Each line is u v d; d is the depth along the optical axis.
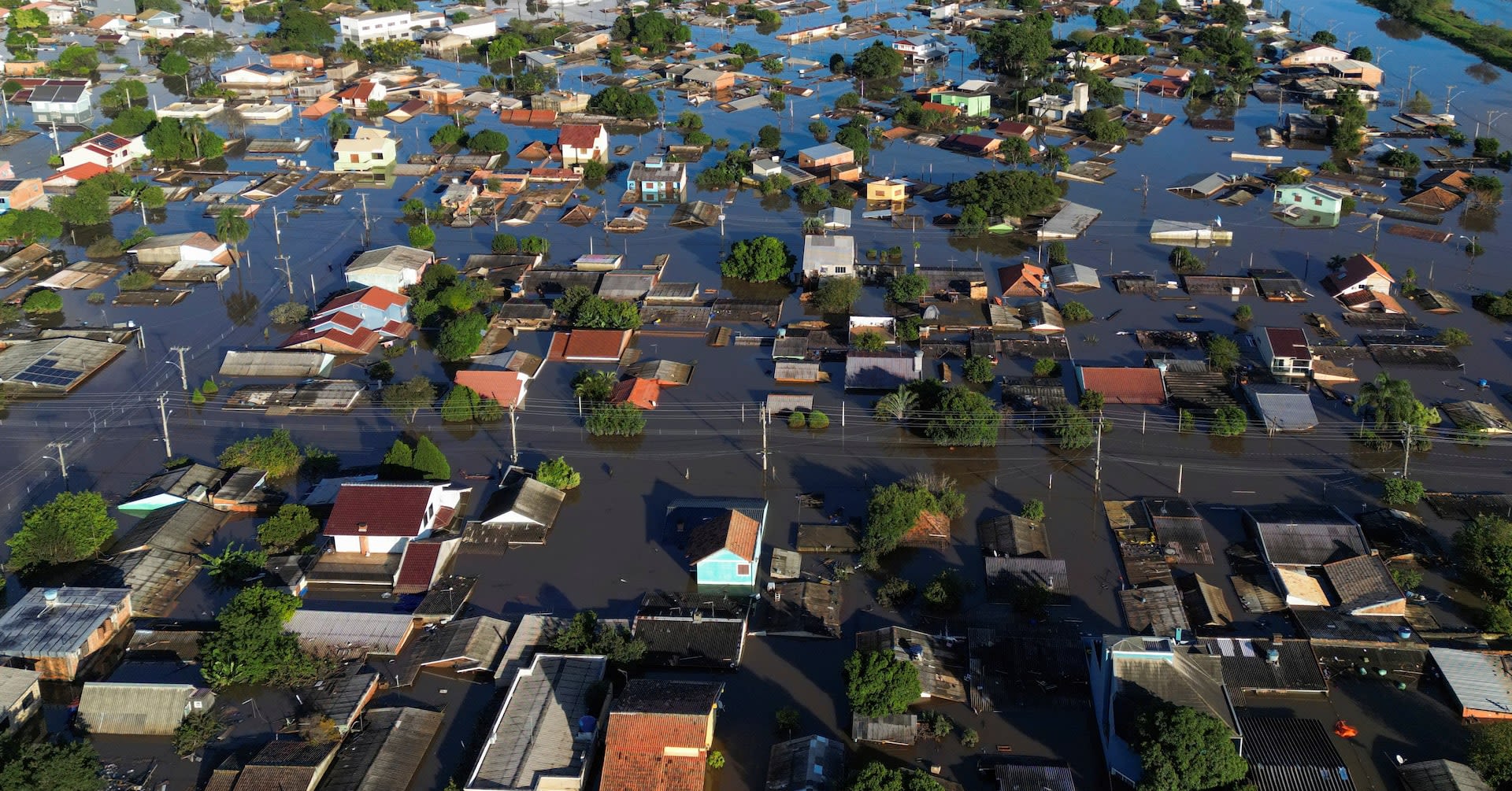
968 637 78.69
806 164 179.12
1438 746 70.25
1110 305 132.38
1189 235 150.25
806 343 121.19
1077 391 113.50
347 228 159.00
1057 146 194.88
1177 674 68.69
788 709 73.06
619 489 98.88
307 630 79.56
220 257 145.62
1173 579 85.00
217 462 102.62
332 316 124.25
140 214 164.25
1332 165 176.88
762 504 94.50
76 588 82.25
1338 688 74.81
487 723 72.75
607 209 166.25
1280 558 85.44
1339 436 104.19
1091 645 77.12
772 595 84.38
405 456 96.31
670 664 77.50
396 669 77.50
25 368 115.19
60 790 64.25
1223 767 63.25
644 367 117.56
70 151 177.62
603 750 71.00
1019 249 150.75
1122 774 66.06
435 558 86.62
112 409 111.62
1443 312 127.75
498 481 100.00
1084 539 90.69
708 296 136.50
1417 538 88.62
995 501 96.19
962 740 71.06
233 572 85.50
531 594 85.56
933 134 199.12
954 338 123.88
